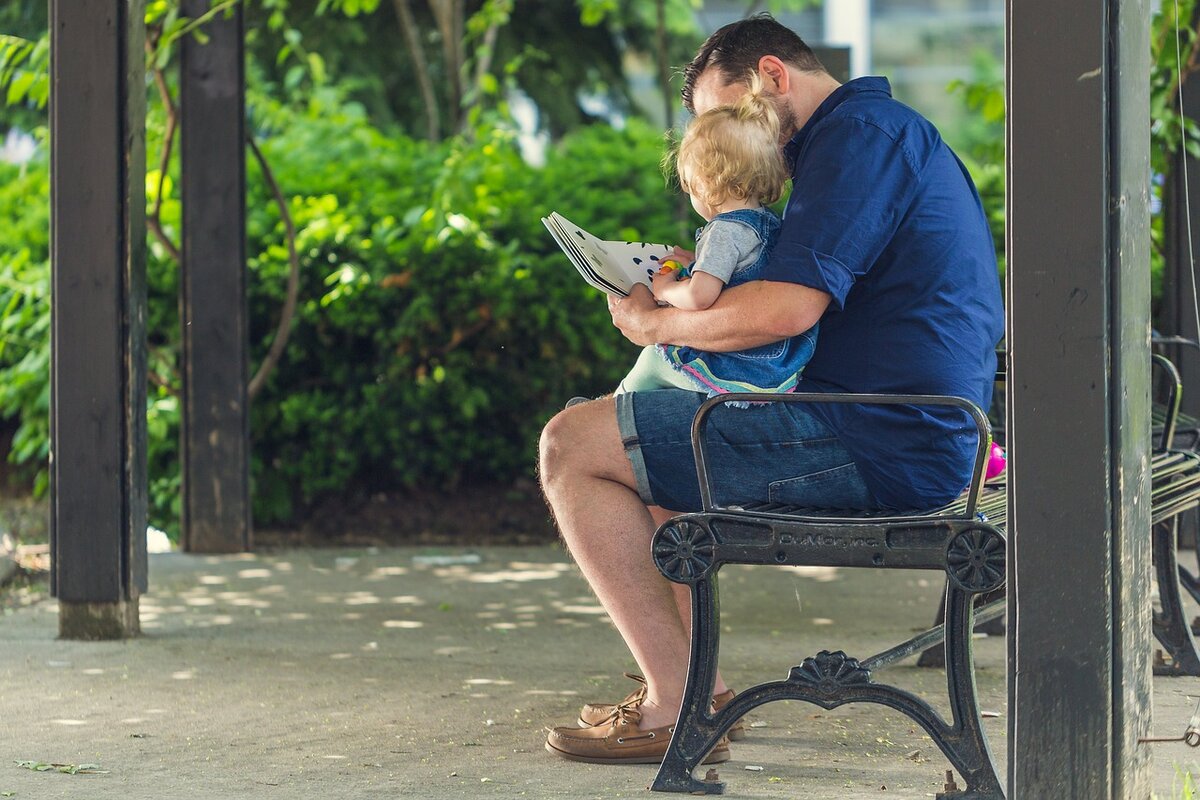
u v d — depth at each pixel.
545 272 10.31
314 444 10.22
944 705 5.56
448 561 9.20
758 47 4.86
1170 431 5.54
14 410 10.73
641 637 4.73
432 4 15.80
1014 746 3.89
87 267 6.67
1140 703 3.96
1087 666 3.81
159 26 9.23
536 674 6.13
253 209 10.76
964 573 4.07
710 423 4.53
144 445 6.98
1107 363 3.77
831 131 4.50
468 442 10.40
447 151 11.95
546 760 4.83
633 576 4.71
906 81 34.25
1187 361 8.50
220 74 9.22
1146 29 3.98
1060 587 3.82
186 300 9.41
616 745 4.75
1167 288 8.73
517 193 10.87
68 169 6.62
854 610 7.54
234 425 9.47
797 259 4.31
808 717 5.45
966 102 9.90
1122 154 3.77
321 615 7.46
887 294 4.49
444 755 4.89
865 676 4.27
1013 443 3.86
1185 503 5.00
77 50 6.58
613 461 4.65
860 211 4.36
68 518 6.80
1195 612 7.17
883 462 4.45
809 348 4.48
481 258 10.23
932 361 4.46
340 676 6.09
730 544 4.30
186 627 7.14
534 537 10.07
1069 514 3.81
